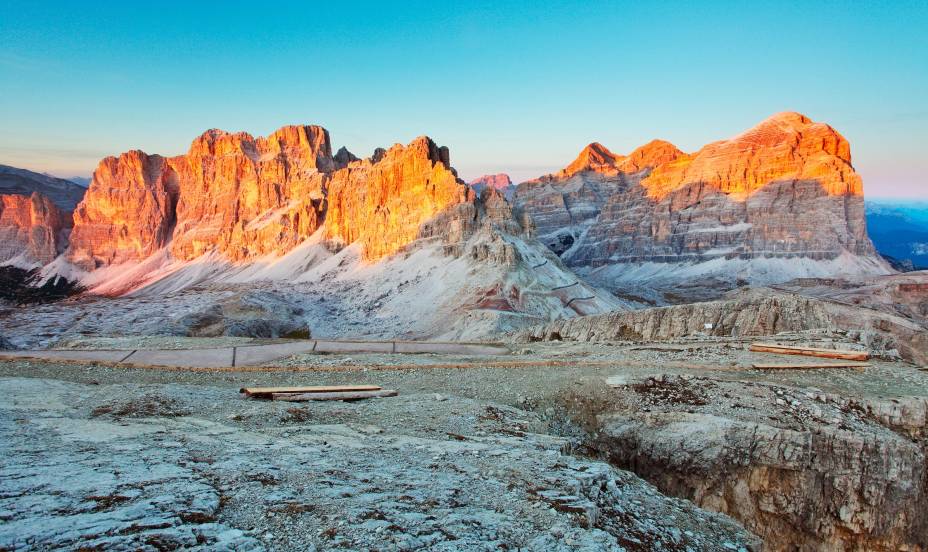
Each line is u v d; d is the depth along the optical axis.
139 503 11.91
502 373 30.73
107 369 31.91
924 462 22.61
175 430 19.19
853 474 21.67
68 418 20.70
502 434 20.97
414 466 16.12
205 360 34.69
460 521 12.38
